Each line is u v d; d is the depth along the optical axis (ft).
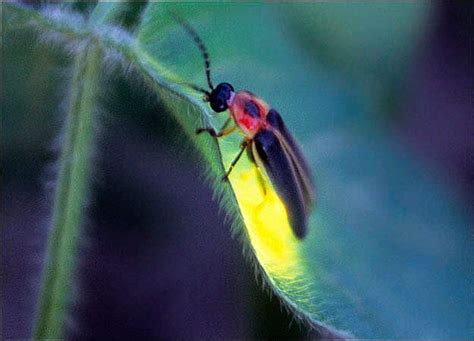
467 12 0.54
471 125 0.51
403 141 0.49
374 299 0.44
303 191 0.45
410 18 0.50
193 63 0.47
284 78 0.48
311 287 0.43
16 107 0.53
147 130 0.54
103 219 0.54
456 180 0.49
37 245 0.53
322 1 0.49
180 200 0.54
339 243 0.45
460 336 0.44
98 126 0.48
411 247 0.46
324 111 0.48
